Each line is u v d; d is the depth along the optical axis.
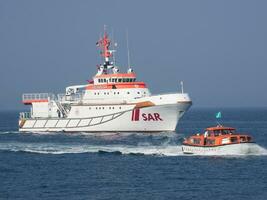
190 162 185.12
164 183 154.12
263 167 173.25
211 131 195.38
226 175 163.12
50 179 162.50
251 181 155.00
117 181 157.88
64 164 189.88
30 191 146.00
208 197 137.25
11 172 175.62
